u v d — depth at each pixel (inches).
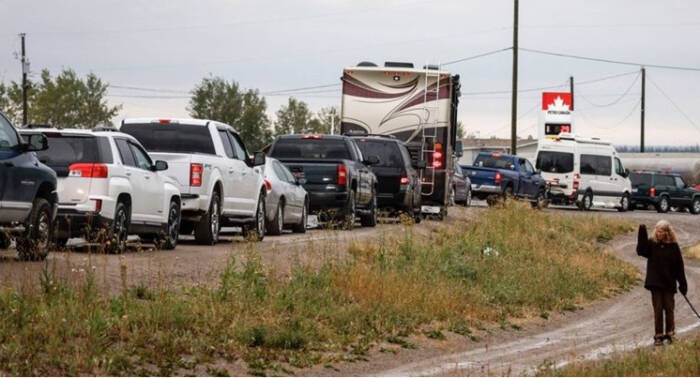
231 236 1654.8
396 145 2102.6
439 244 1612.9
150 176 1273.4
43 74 4645.7
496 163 3208.7
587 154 3481.8
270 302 979.3
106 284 968.9
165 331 827.4
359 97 2278.5
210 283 1044.5
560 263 1691.7
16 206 1031.0
